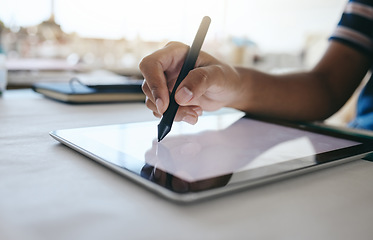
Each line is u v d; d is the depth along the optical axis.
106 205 0.18
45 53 1.37
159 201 0.19
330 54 0.69
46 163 0.25
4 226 0.16
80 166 0.25
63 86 0.70
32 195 0.19
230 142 0.32
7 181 0.21
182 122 0.41
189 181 0.21
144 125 0.38
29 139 0.33
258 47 2.41
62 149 0.30
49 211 0.17
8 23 1.25
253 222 0.17
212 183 0.20
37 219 0.16
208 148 0.29
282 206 0.20
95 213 0.17
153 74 0.34
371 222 0.18
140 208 0.18
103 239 0.15
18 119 0.44
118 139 0.31
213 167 0.24
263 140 0.33
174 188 0.19
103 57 1.62
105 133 0.34
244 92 0.49
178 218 0.17
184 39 2.02
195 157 0.26
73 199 0.19
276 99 0.53
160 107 0.32
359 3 0.69
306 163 0.26
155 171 0.22
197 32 0.34
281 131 0.38
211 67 0.37
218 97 0.45
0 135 0.34
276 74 0.59
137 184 0.22
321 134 0.37
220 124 0.41
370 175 0.26
